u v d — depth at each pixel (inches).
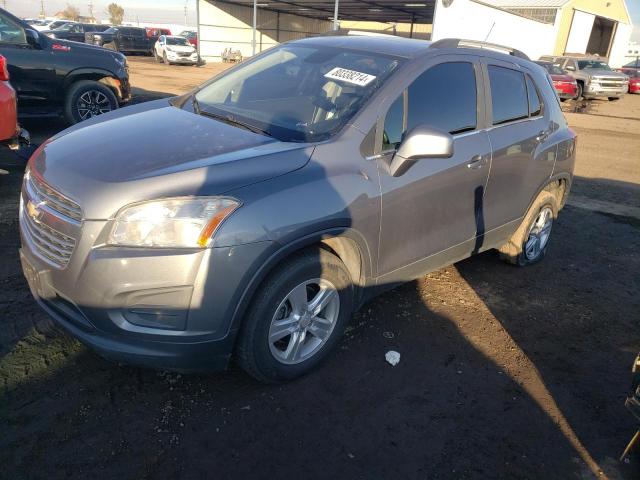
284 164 103.7
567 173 185.9
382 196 116.3
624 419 114.2
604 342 144.8
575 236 226.7
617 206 274.5
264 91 137.9
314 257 107.8
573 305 164.1
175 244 91.4
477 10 932.0
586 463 101.2
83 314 94.9
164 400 106.8
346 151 112.5
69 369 112.7
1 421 97.7
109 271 90.3
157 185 92.7
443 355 130.7
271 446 98.0
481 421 109.6
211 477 90.6
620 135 516.4
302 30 1663.4
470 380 122.3
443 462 98.1
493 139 148.0
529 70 169.9
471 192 142.9
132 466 91.4
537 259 190.5
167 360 96.4
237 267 94.3
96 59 323.6
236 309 97.0
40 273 100.0
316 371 120.0
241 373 116.9
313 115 122.9
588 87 821.9
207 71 964.0
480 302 159.5
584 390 123.0
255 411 106.2
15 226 181.8
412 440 102.7
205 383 112.7
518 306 159.8
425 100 130.0
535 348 138.4
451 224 140.6
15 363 112.8
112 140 111.3
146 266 90.3
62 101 315.9
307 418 105.7
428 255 137.4
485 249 164.2
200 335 95.7
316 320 115.1
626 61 1822.1
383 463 96.6
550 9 1231.5
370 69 130.2
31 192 107.3
